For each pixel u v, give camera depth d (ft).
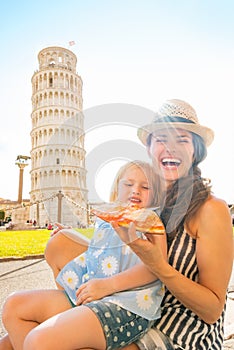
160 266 4.15
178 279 4.26
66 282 5.29
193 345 4.55
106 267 5.11
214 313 4.47
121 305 4.36
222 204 4.76
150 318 4.46
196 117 4.76
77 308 4.26
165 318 4.75
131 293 4.58
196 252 4.70
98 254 5.26
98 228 5.21
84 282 5.16
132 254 5.00
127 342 4.26
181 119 4.46
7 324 4.79
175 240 4.83
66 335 3.87
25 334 4.67
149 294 4.59
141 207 3.67
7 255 25.07
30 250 28.60
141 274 4.70
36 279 16.33
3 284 15.19
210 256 4.50
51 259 6.10
